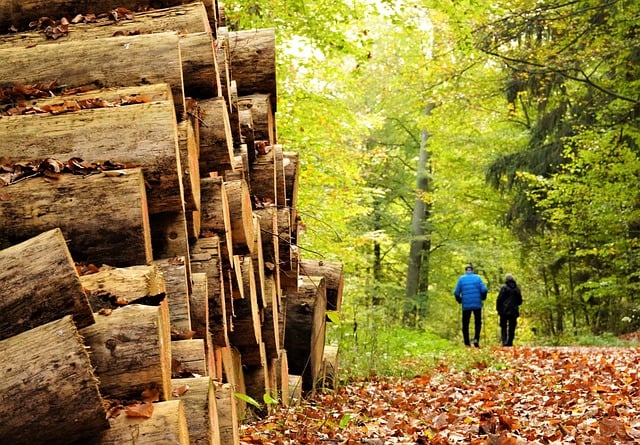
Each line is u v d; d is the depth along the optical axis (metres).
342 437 5.95
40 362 3.05
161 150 4.14
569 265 25.39
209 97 5.81
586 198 19.42
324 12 13.58
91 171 3.98
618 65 18.58
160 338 3.41
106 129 4.16
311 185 16.23
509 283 19.41
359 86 24.03
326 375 9.81
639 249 20.38
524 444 5.34
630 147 18.83
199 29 5.75
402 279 32.75
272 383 7.66
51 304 3.26
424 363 12.34
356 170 16.91
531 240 25.12
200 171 5.77
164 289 3.88
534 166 20.95
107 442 3.19
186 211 5.04
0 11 5.71
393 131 29.84
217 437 3.97
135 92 4.65
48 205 3.88
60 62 4.91
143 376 3.38
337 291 9.58
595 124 19.42
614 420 5.69
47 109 4.44
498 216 26.42
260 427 6.21
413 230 28.88
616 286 20.77
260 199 7.36
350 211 17.48
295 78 15.29
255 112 7.55
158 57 4.91
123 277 3.68
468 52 14.77
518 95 19.88
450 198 27.12
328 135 15.89
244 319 6.52
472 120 23.16
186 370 4.32
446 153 25.94
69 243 3.88
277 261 7.50
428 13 19.41
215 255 5.36
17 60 4.93
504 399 7.71
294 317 8.74
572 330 23.98
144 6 5.89
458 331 29.89
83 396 3.04
